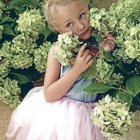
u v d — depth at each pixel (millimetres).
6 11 2393
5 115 2428
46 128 1992
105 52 1922
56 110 1993
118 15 2035
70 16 1888
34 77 2410
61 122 1970
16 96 2373
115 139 1898
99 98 2037
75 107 1984
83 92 1986
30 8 2389
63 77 1934
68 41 1868
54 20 1923
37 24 2258
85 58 1906
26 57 2328
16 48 2309
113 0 2436
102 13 1898
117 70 1984
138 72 1989
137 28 1862
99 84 1951
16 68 2369
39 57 2297
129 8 2031
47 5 1927
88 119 1986
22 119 2086
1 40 2385
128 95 1927
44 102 2049
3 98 2365
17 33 2359
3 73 2361
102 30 1912
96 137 2014
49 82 1977
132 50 1846
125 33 1927
